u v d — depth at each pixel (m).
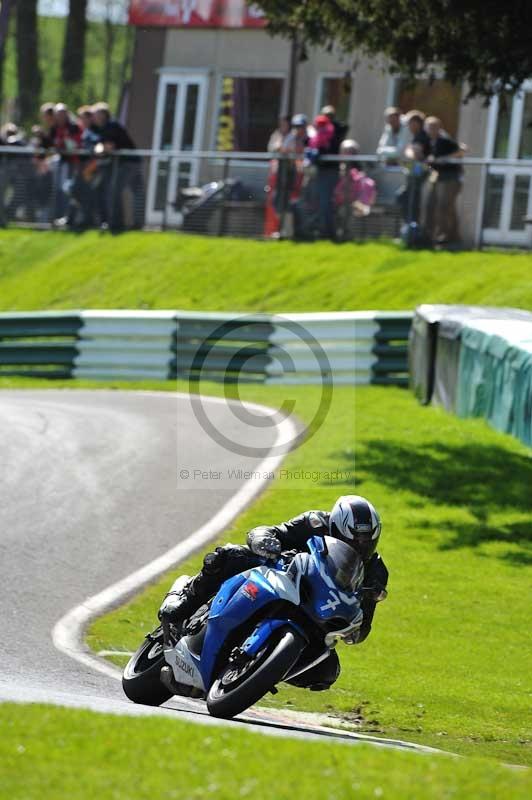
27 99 164.62
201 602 25.48
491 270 81.62
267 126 113.81
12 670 29.47
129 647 33.62
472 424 61.00
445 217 87.38
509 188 84.88
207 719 23.42
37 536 43.81
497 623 37.59
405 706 30.94
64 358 85.06
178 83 118.12
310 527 25.16
